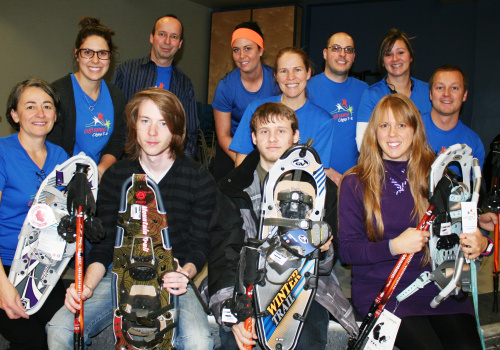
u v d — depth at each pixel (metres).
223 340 2.02
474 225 1.88
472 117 7.14
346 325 2.02
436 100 2.70
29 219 1.95
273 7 8.45
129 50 7.35
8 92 5.61
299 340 1.93
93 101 2.70
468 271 1.92
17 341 1.99
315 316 1.99
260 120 2.05
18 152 2.19
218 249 2.05
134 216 1.91
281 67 2.64
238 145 2.80
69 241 1.93
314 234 1.76
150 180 1.90
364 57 8.48
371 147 2.08
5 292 1.94
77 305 1.83
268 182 1.89
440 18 7.75
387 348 1.83
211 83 8.95
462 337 1.81
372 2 8.30
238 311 1.72
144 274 1.90
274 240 1.80
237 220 2.10
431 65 7.88
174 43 3.33
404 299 1.97
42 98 2.19
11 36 5.57
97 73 2.62
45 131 2.22
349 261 2.01
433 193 1.93
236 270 1.94
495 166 2.57
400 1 8.05
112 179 2.10
